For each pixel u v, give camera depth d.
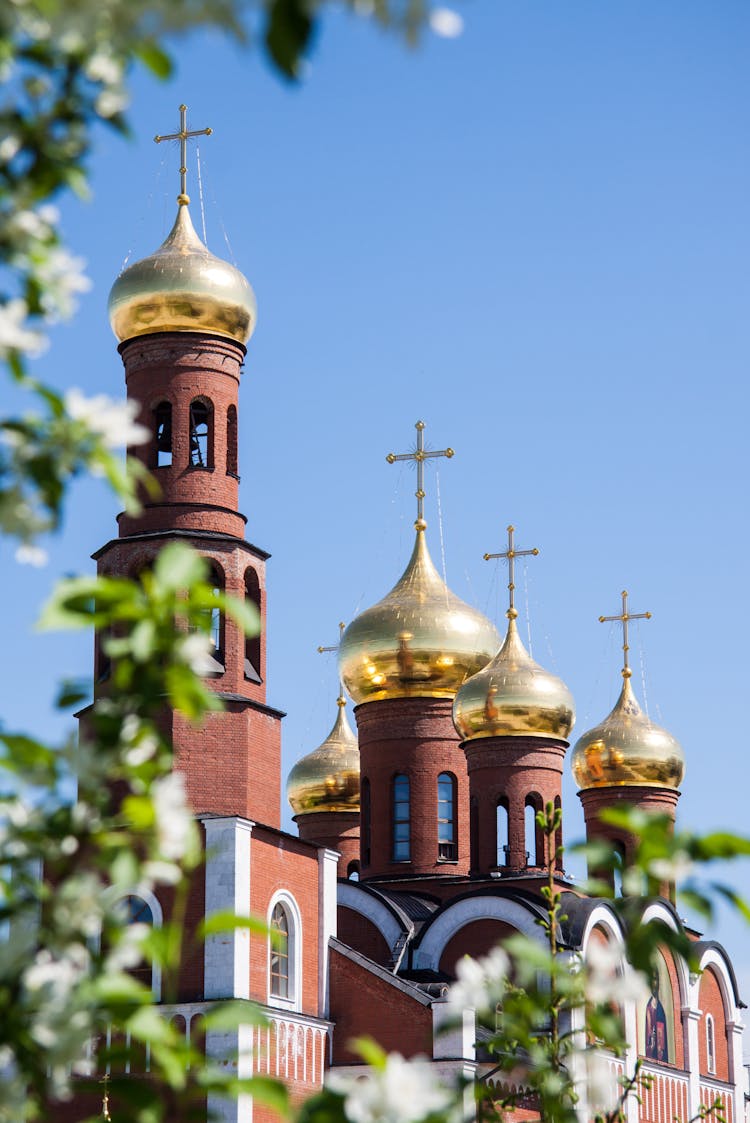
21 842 9.66
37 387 9.27
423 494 73.88
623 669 81.88
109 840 9.61
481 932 63.69
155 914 50.12
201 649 9.59
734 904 10.33
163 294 53.78
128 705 9.62
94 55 9.01
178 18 7.59
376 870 69.19
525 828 68.44
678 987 73.25
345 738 82.19
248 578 54.03
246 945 50.53
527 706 68.50
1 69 8.80
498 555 73.69
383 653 70.19
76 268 9.48
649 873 10.44
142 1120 10.13
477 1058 55.03
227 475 54.03
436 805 69.38
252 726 51.94
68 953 9.51
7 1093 9.34
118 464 9.41
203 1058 10.13
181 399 53.84
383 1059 9.62
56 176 9.38
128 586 9.36
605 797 79.38
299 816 81.44
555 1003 16.14
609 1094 16.17
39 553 9.35
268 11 6.97
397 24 6.95
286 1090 10.10
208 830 50.38
